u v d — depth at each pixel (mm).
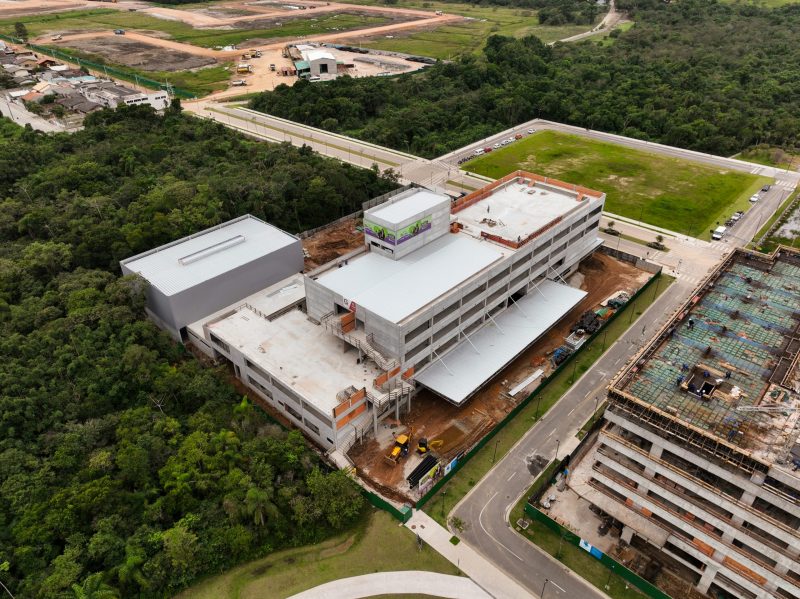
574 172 182000
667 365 69250
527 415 91625
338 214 152750
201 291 104750
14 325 97125
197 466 76500
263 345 94812
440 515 75250
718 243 143375
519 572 68438
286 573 68438
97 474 74500
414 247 102375
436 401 94188
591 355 104688
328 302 94125
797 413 61312
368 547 71312
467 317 98062
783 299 80562
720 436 58562
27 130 183875
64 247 115688
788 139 197375
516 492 78625
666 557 69500
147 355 91125
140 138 178375
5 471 73375
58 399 84625
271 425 85938
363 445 84938
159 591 65875
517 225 112812
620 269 131625
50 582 61719
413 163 187500
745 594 60906
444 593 66188
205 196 134000
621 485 67062
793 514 52906
